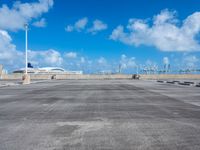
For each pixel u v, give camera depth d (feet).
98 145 23.95
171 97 72.54
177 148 23.03
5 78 306.96
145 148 23.03
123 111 45.37
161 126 32.42
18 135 27.86
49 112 44.45
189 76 328.49
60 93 88.79
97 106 52.60
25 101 63.52
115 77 328.49
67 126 32.48
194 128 31.24
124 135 27.76
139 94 83.05
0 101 63.87
